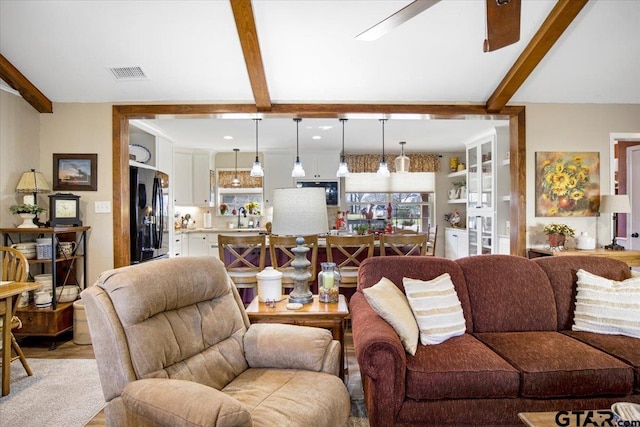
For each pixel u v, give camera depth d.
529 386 1.87
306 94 3.85
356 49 3.23
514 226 4.16
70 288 3.60
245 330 2.06
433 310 2.25
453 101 4.03
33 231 3.29
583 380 1.89
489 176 5.65
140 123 4.84
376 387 1.86
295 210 2.32
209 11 2.83
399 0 2.74
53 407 2.35
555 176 4.11
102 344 1.48
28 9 2.80
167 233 5.54
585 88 3.87
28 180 3.50
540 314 2.50
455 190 7.54
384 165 5.65
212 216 7.45
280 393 1.61
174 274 1.76
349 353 3.27
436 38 3.12
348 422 2.16
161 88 3.72
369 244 3.67
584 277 2.54
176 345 1.65
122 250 3.89
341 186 7.80
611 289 2.41
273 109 3.96
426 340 2.16
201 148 6.95
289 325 2.05
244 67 3.43
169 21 2.92
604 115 4.15
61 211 3.59
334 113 3.98
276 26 2.97
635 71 3.62
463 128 5.43
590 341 2.21
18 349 2.77
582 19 3.04
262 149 7.12
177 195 6.90
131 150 4.67
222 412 1.17
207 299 1.95
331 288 2.48
